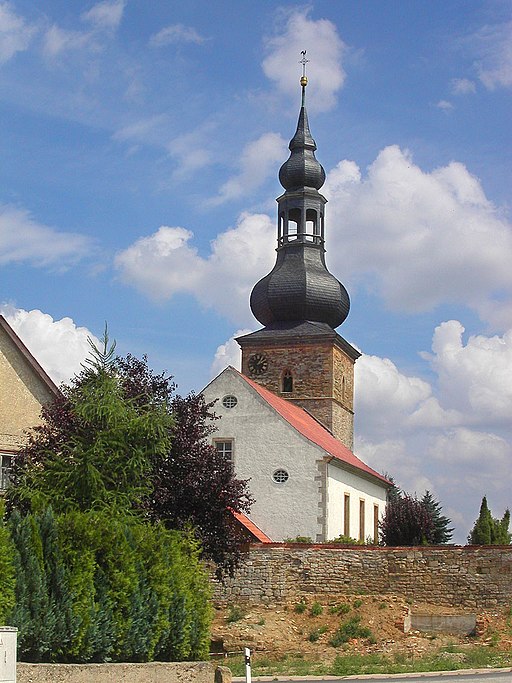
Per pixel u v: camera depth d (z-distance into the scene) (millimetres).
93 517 24328
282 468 56656
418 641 41344
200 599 26781
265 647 40906
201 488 37562
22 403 37094
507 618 43312
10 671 17641
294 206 78875
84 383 32125
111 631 23250
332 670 33469
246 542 41062
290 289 76938
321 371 75062
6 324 37000
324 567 46188
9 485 32812
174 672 23688
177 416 37750
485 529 78312
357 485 64125
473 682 28406
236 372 58312
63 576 22625
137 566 24578
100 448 30609
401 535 67188
